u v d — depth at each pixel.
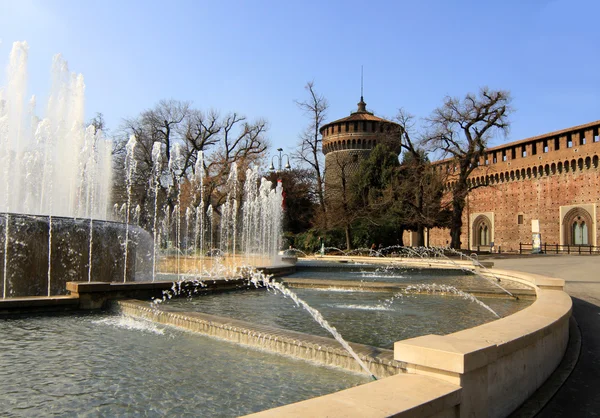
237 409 3.98
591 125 40.12
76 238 11.49
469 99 35.28
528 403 4.14
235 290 12.48
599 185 39.78
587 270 19.88
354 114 53.56
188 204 43.41
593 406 4.16
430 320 8.36
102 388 4.50
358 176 42.03
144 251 15.82
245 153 44.50
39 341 6.41
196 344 6.26
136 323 7.75
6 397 4.25
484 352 3.30
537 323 4.93
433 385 3.06
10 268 10.45
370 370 4.86
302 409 2.55
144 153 45.28
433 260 24.02
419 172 36.78
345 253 36.66
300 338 5.71
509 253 42.47
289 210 47.59
